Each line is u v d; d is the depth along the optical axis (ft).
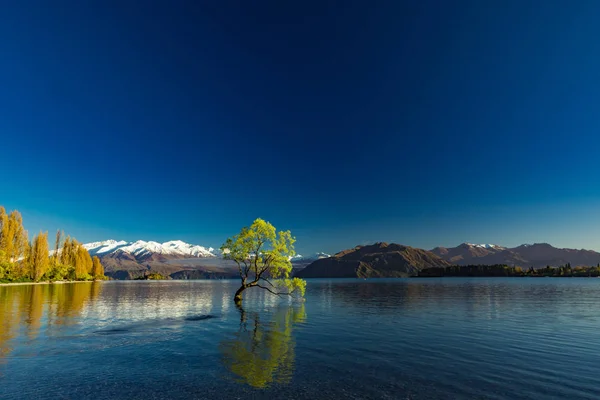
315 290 427.33
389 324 127.34
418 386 59.11
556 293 331.16
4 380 63.05
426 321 136.15
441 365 71.51
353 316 151.64
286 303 220.43
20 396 55.52
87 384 60.85
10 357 78.54
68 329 114.52
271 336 102.53
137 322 131.13
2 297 246.88
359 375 64.95
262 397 54.54
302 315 155.12
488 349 86.02
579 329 116.98
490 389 57.77
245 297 278.26
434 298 268.21
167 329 114.93
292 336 102.58
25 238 506.48
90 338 99.19
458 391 56.80
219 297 282.15
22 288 376.68
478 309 183.83
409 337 101.40
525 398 53.88
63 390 58.13
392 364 72.18
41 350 85.05
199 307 192.34
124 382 61.72
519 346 89.61
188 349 85.66
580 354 81.10
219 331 111.24
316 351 83.41
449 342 94.32
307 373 66.18
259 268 208.03
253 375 65.21
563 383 60.64
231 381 61.82
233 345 89.97
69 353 82.07
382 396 54.75
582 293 330.13
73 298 249.34
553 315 156.76
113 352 82.84
